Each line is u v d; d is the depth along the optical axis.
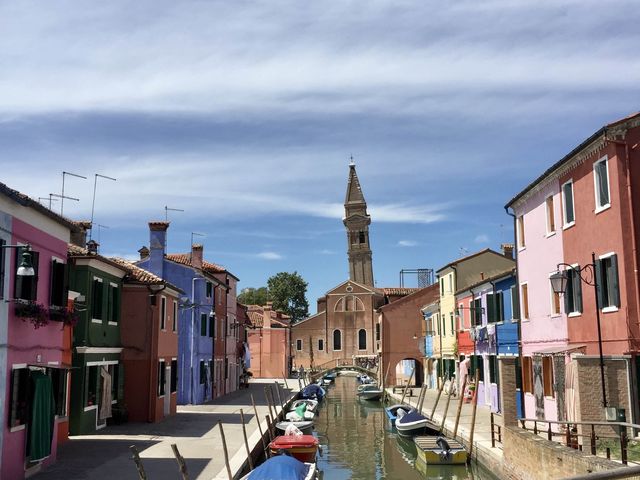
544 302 21.41
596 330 17.31
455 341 38.00
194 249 35.94
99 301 22.03
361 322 85.38
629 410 15.23
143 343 25.17
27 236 14.25
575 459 12.21
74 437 20.44
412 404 34.09
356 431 30.75
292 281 105.69
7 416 13.34
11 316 13.51
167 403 27.78
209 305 36.88
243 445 19.69
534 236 22.47
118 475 14.70
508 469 16.36
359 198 112.75
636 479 10.27
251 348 65.31
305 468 14.66
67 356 19.05
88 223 26.23
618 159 16.25
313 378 65.50
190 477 14.72
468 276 38.78
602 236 17.02
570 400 16.88
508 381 16.92
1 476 13.01
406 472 20.56
